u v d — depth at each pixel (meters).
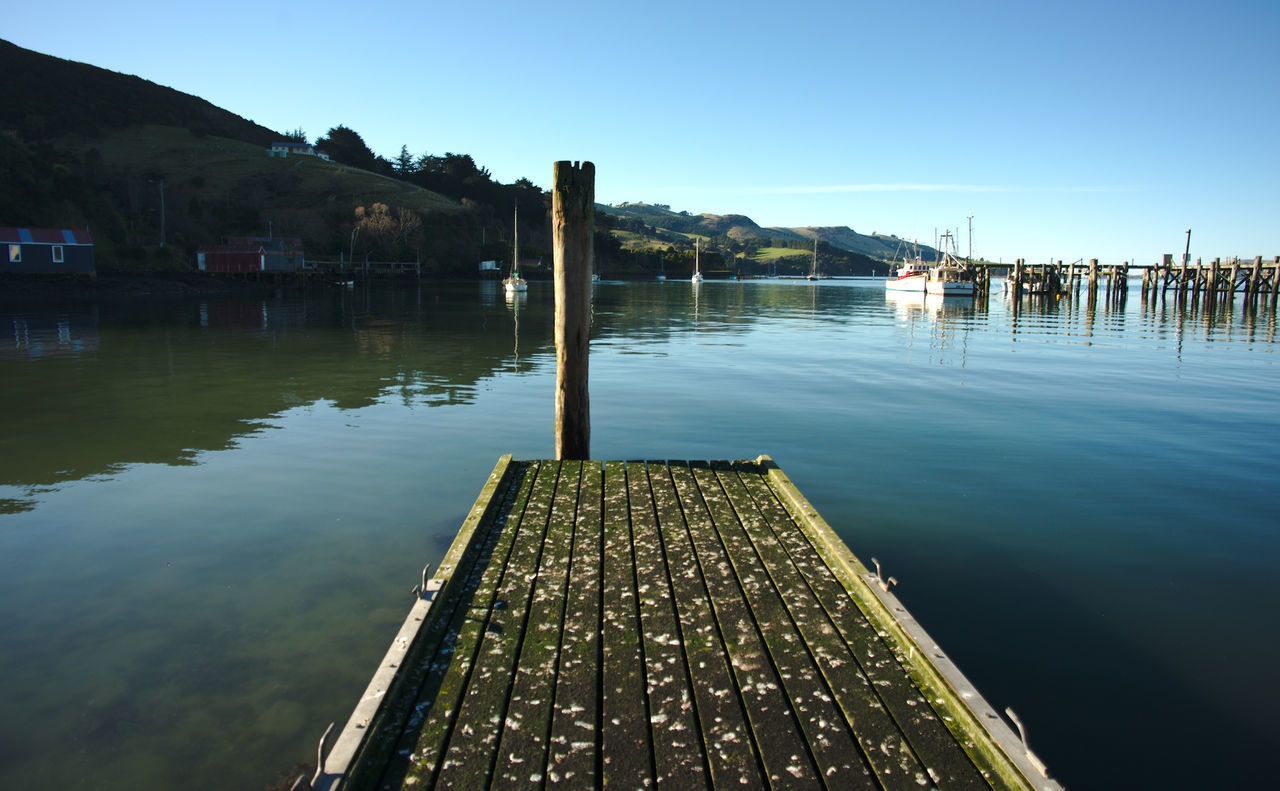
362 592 6.64
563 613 5.02
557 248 8.99
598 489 7.82
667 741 3.72
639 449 11.55
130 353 22.84
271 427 12.97
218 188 105.94
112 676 5.34
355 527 8.21
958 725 3.85
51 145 91.31
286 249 87.19
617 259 143.88
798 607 5.15
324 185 116.31
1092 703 5.09
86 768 4.43
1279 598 6.62
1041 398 16.22
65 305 44.31
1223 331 34.59
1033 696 5.16
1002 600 6.56
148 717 4.89
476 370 19.91
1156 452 11.56
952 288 70.50
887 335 32.00
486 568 5.75
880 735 3.76
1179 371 20.88
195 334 28.95
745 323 38.50
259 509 8.78
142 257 73.44
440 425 13.20
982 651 5.72
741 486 7.98
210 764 4.46
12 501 9.01
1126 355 24.83
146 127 120.56
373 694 3.86
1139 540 7.93
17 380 17.55
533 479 8.18
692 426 13.15
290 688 5.21
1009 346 27.62
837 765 3.55
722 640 4.70
